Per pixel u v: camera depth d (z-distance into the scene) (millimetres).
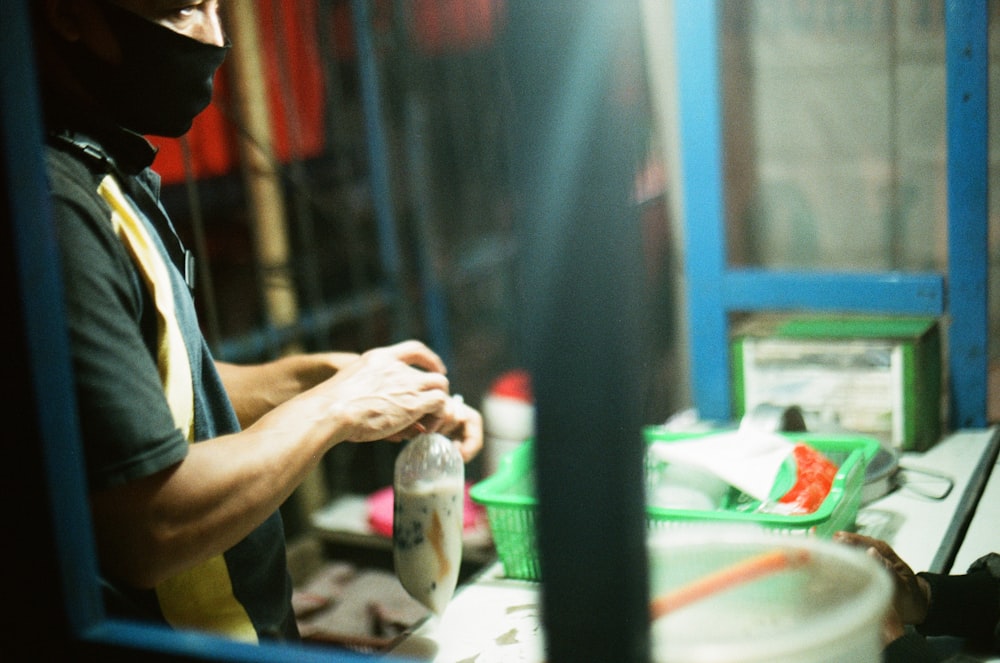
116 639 918
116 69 1231
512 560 1502
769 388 2004
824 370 1950
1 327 897
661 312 3168
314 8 3211
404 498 1356
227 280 3066
